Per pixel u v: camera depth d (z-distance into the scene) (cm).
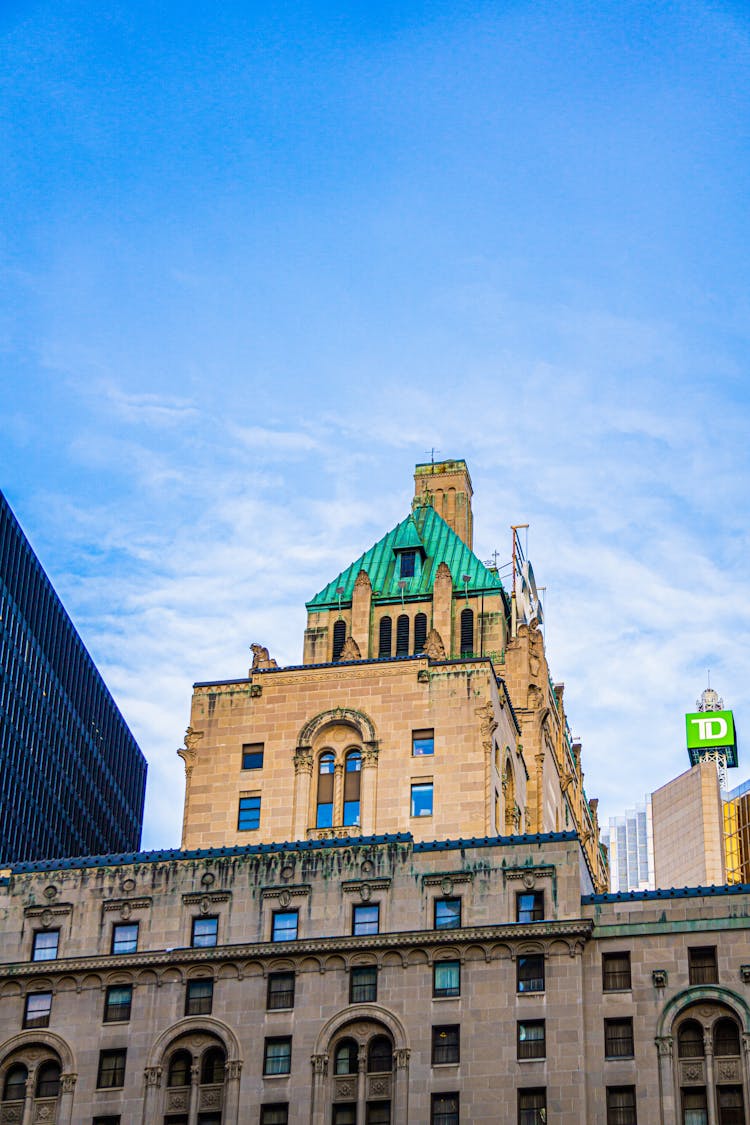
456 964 8438
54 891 9044
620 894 8475
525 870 8619
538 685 12188
